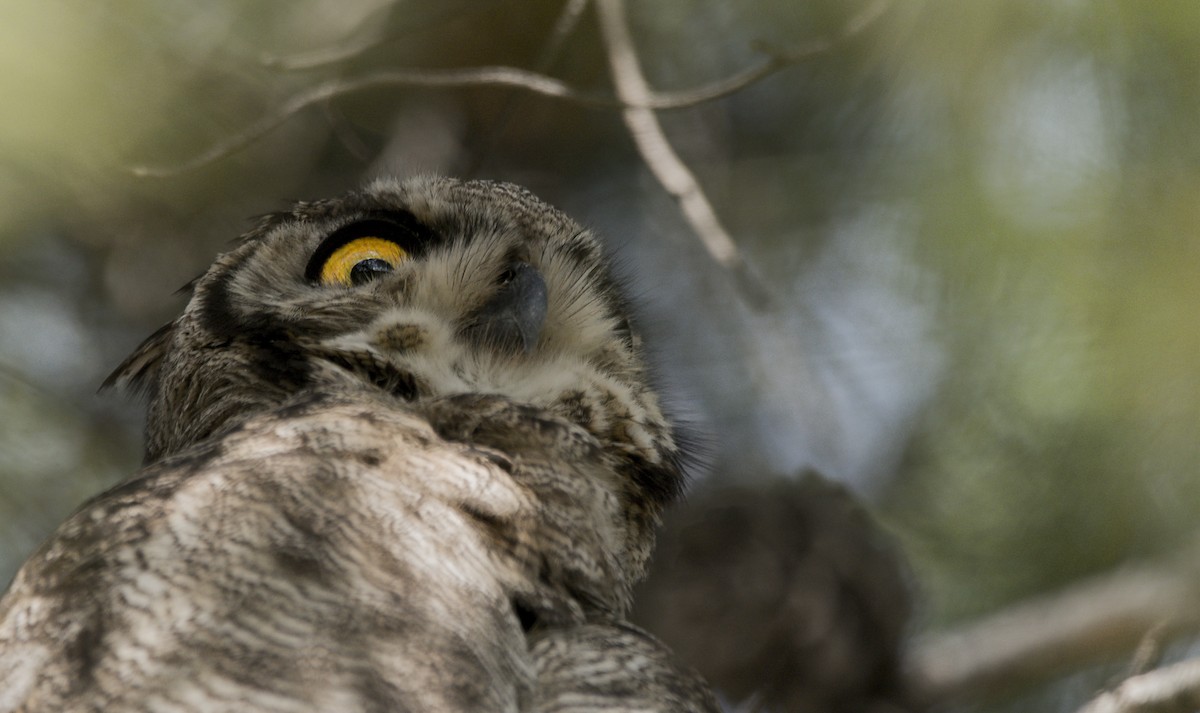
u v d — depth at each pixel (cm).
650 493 755
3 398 1084
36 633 513
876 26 1027
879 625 1214
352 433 590
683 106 903
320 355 710
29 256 1152
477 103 1273
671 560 1212
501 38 1225
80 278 1182
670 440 782
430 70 1236
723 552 1212
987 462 1128
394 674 493
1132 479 1073
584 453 646
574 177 1334
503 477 600
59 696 482
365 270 741
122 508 554
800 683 1199
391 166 1130
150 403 807
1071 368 1020
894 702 1214
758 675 1202
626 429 749
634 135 900
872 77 1080
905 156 1075
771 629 1200
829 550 1209
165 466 583
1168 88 965
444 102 1273
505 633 541
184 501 548
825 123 1145
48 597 526
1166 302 970
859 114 1109
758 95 1187
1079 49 966
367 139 1262
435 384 715
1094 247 979
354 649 495
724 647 1197
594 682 562
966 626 1230
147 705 472
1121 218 975
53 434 1100
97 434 1119
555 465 631
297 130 1212
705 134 1198
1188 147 970
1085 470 1086
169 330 813
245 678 479
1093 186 978
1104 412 1041
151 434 773
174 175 920
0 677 501
